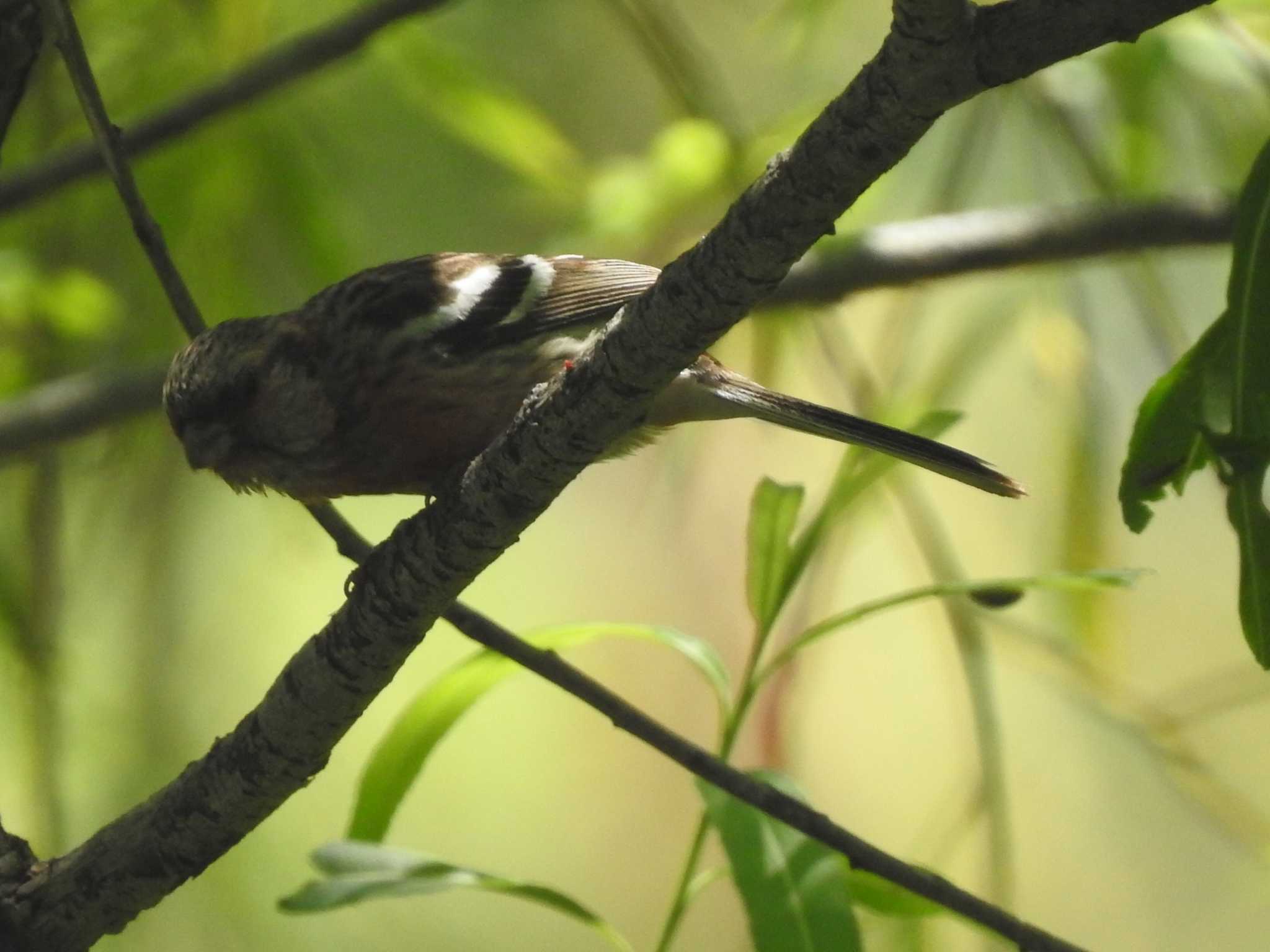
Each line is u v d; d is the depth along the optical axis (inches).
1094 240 353.7
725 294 175.3
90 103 246.8
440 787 567.5
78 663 396.2
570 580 582.6
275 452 277.4
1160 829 479.8
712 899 572.4
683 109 369.1
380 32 324.5
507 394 280.5
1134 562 496.1
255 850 470.0
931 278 354.6
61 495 377.7
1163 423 190.1
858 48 403.9
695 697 576.7
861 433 273.4
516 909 556.7
